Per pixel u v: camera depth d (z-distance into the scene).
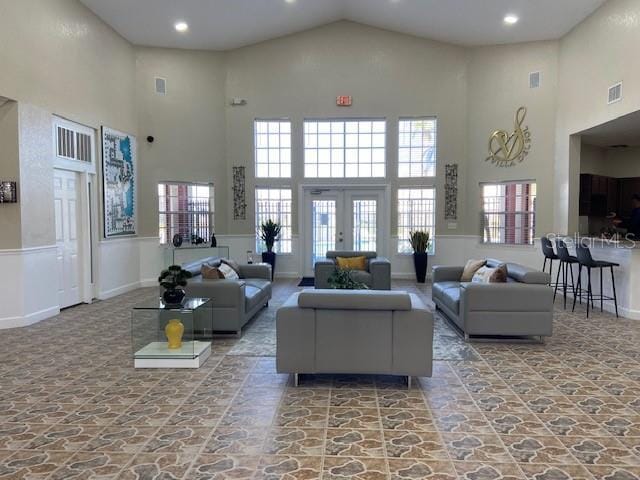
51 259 5.63
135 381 3.45
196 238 8.19
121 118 7.38
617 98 5.98
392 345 3.30
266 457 2.35
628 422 2.75
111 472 2.21
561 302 6.53
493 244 8.42
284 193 9.02
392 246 8.95
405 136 8.84
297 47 8.70
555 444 2.49
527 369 3.72
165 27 7.40
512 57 8.09
